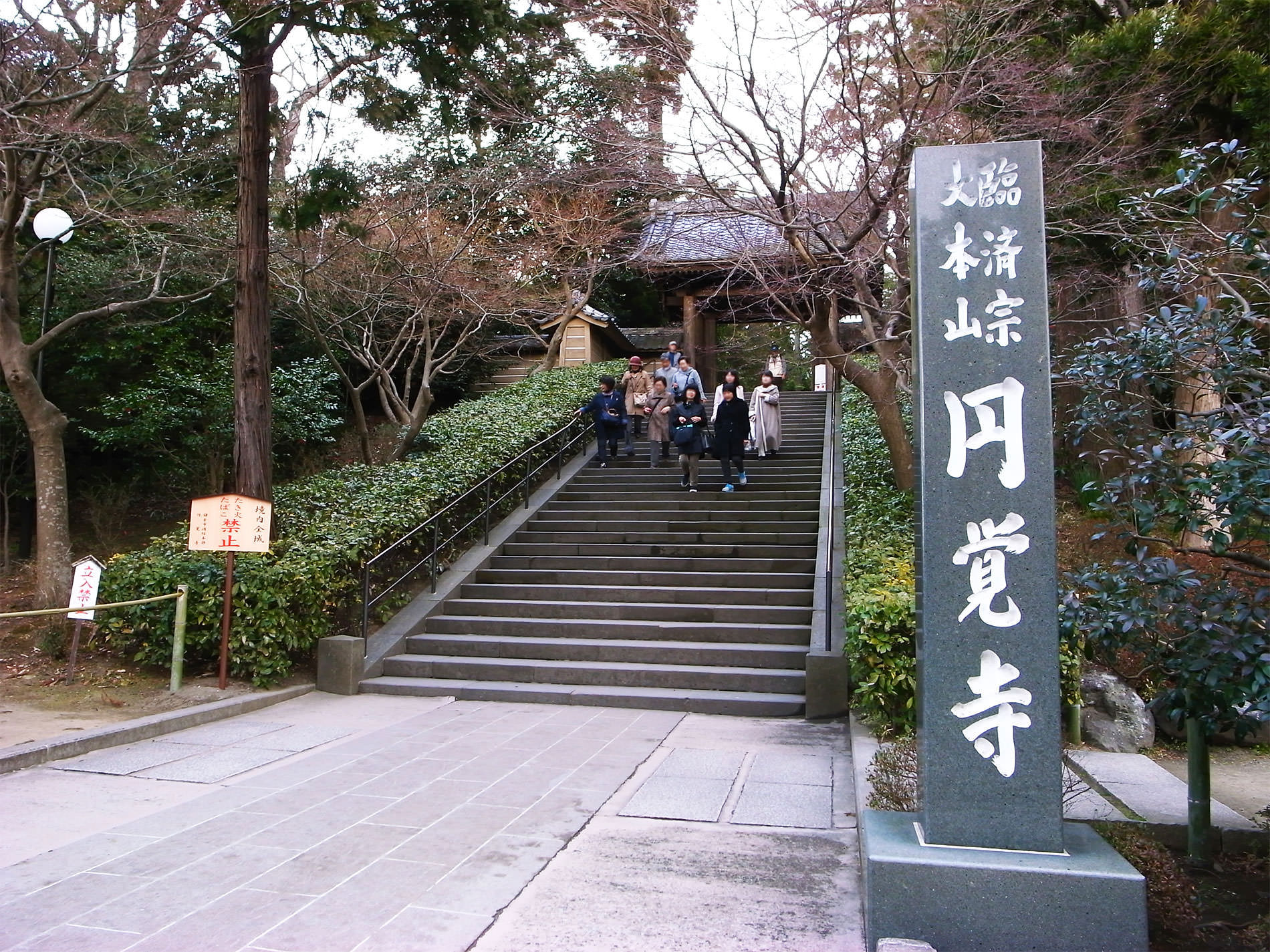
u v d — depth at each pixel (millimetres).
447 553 10492
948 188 3531
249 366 9156
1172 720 4137
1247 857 4332
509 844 4102
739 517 11133
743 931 3244
